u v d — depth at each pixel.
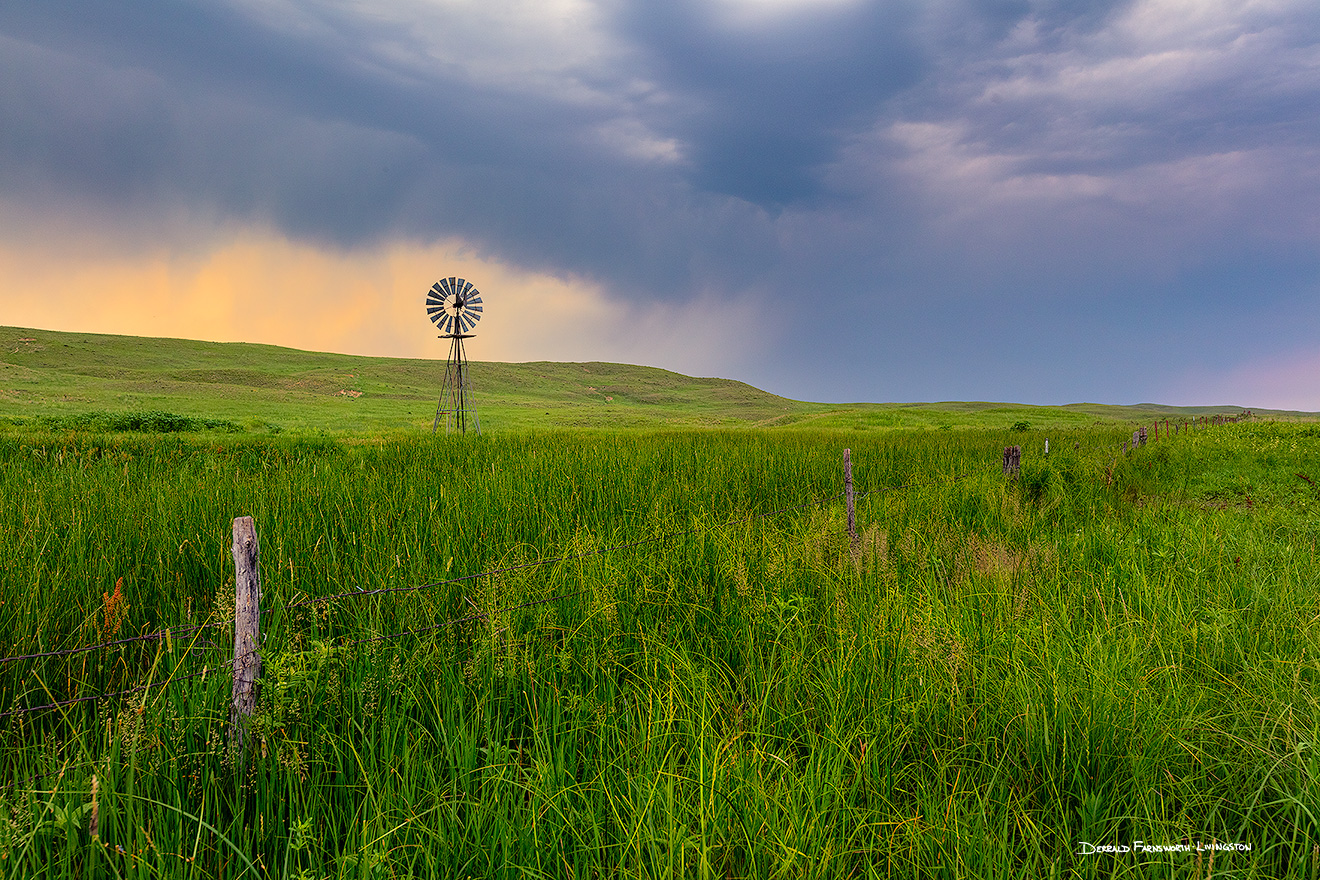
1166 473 13.43
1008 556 5.55
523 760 3.21
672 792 2.54
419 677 3.57
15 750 3.00
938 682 3.45
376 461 13.24
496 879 2.38
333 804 2.88
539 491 8.01
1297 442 18.62
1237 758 2.95
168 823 2.60
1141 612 4.49
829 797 2.64
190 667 3.56
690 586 4.99
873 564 5.31
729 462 11.20
